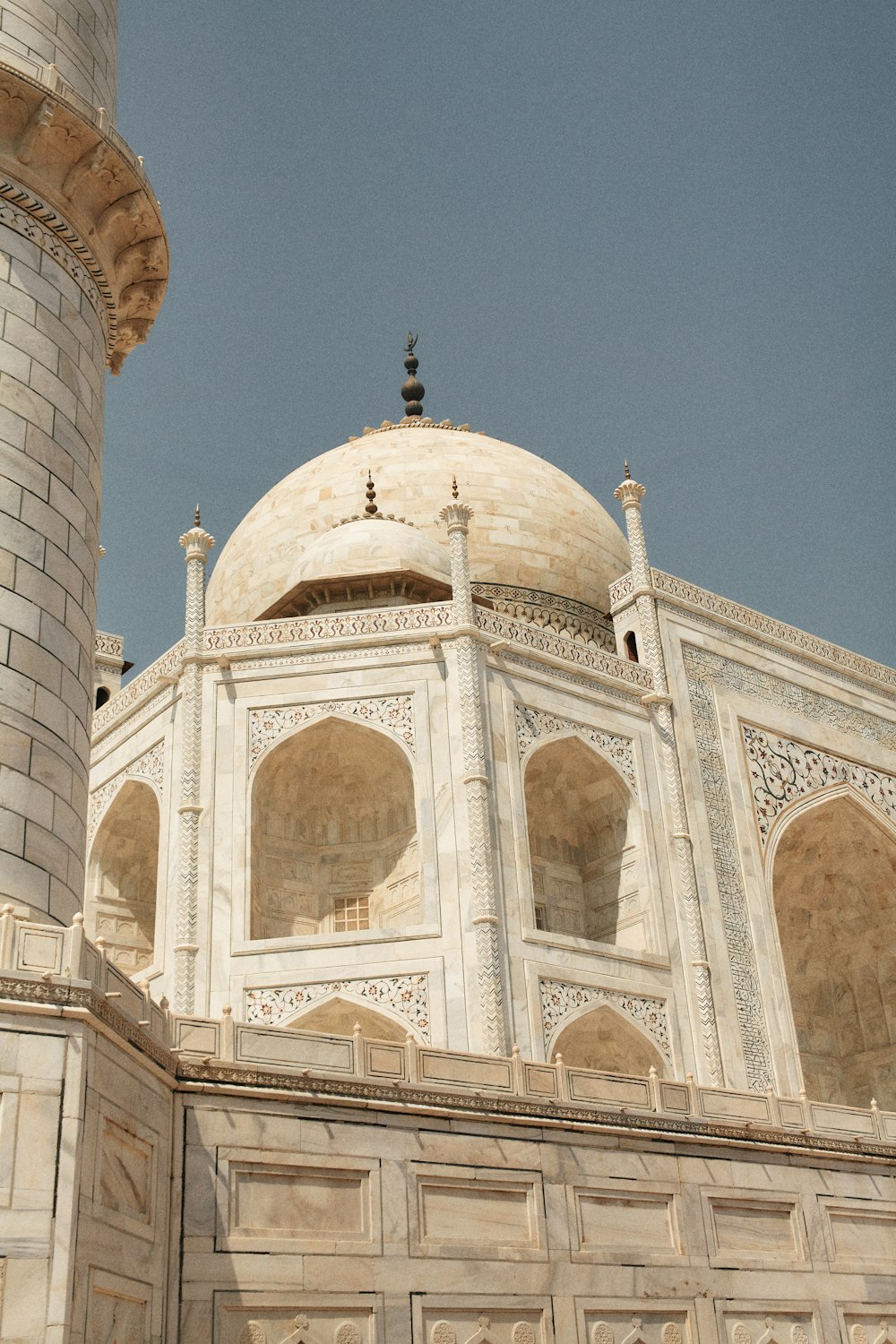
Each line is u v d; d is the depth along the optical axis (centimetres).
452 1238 2125
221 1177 1945
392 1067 2197
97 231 2550
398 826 4431
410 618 4431
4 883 1902
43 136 2400
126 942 4722
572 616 6044
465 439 6556
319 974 3938
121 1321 1688
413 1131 2162
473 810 4078
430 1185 2142
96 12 2736
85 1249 1584
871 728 5553
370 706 4300
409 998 3894
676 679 4953
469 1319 2086
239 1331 1877
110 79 2773
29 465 2191
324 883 4438
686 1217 2431
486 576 5934
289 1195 1997
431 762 4197
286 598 5134
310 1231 1992
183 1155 1923
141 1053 1825
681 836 4594
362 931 3997
